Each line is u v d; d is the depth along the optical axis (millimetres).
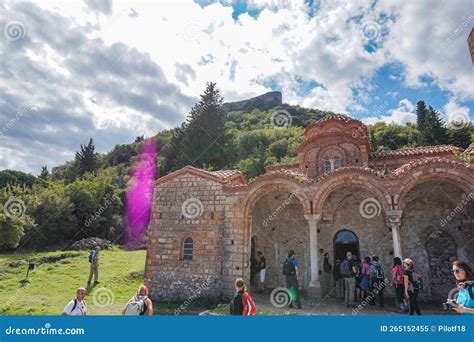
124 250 38156
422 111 64312
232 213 17766
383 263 18375
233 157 51000
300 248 20422
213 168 47000
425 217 18406
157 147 74438
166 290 17672
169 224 18828
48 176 65250
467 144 46562
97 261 20141
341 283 17328
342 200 19828
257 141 65625
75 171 60594
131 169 68375
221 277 16953
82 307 8102
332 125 23734
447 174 14789
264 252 21109
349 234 19656
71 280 20359
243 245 17078
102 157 89188
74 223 40875
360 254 18953
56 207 39656
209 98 52000
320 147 22969
